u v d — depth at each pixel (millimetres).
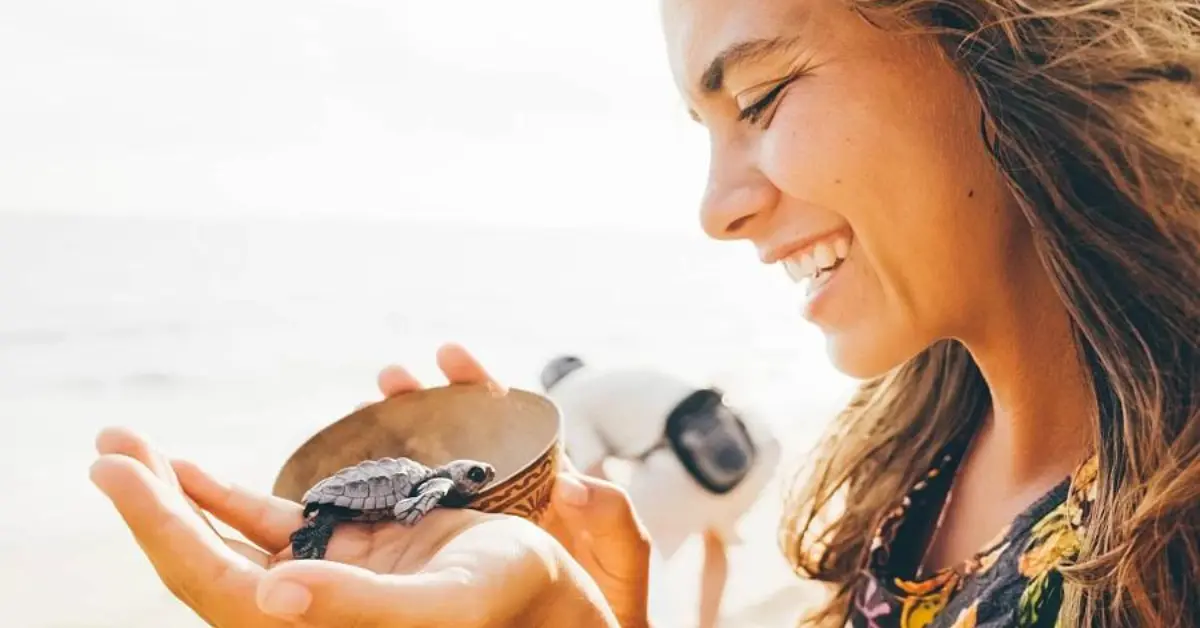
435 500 564
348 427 672
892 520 642
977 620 539
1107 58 517
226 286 8586
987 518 594
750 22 536
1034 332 560
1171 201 515
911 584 590
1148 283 518
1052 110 520
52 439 4332
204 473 575
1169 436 510
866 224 534
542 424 656
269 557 560
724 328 7539
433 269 10617
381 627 436
